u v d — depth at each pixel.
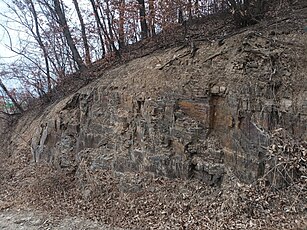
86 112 10.30
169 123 8.06
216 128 7.53
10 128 16.06
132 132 8.77
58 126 11.00
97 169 9.02
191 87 7.98
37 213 8.31
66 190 9.16
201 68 8.16
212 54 8.21
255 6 8.87
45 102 14.59
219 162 7.25
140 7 11.77
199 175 7.44
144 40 12.62
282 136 6.58
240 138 7.00
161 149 8.04
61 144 10.57
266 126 6.76
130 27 12.47
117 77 10.09
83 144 9.95
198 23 11.05
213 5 11.31
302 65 6.97
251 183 6.64
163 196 7.43
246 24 8.91
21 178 10.96
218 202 6.76
